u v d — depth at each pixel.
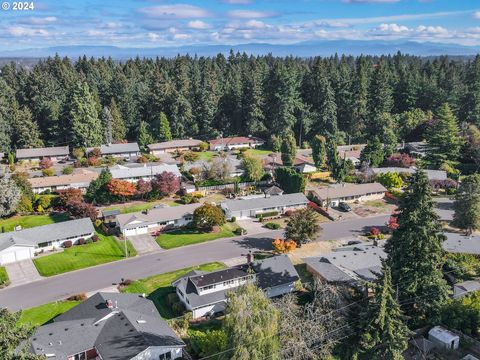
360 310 41.94
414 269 45.16
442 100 137.75
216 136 137.88
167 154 124.25
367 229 76.50
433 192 93.75
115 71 171.00
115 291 57.16
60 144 129.50
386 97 135.62
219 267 63.16
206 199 90.56
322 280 55.66
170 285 58.47
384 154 113.00
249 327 35.28
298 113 133.25
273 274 56.09
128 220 74.38
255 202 83.38
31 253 66.50
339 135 131.00
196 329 49.03
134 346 41.72
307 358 37.81
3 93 133.00
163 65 189.12
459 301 47.06
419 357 43.00
